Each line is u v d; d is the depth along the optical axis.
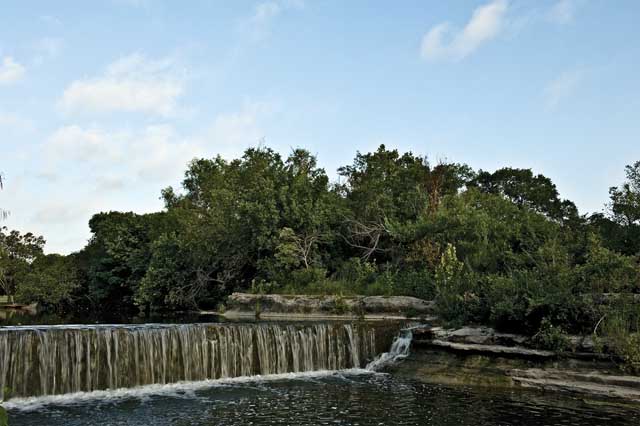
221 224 36.34
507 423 13.02
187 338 18.28
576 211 62.25
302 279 32.03
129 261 46.09
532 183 63.44
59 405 14.71
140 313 38.88
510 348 18.23
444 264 25.59
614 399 14.96
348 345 21.14
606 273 18.64
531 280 19.41
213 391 16.61
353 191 39.34
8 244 66.50
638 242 25.03
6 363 15.08
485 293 20.62
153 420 13.21
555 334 17.39
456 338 19.84
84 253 56.94
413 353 20.55
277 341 19.88
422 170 39.25
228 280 37.19
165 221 43.75
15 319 33.12
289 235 33.75
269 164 40.12
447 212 31.64
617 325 16.64
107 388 16.62
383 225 34.41
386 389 16.89
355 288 29.86
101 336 16.72
